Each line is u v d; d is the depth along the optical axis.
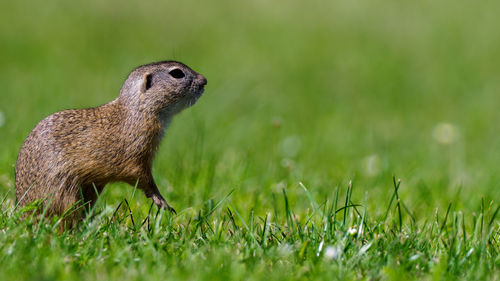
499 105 26.58
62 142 10.26
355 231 9.39
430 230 10.24
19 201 10.25
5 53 30.23
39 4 38.84
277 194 12.80
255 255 8.55
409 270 8.40
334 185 13.95
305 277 7.96
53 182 10.20
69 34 34.19
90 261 8.06
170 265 8.09
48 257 7.97
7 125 16.70
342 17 39.75
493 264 8.61
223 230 9.96
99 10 38.53
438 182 14.98
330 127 21.67
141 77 10.83
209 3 41.41
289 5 41.56
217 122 21.09
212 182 13.20
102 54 31.45
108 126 10.56
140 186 10.85
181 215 10.84
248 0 42.22
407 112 25.59
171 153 16.78
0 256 7.86
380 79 30.14
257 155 17.30
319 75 30.48
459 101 27.30
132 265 7.89
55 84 24.86
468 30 37.47
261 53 33.28
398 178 15.05
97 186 10.84
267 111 23.78
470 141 21.48
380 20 39.28
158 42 34.09
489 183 14.91
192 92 11.27
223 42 34.94
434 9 40.97
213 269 7.80
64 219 10.22
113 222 9.80
